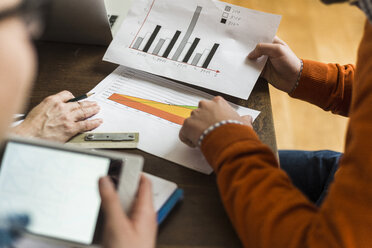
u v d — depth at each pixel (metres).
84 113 0.65
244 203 0.49
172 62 0.74
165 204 0.53
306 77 0.74
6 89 0.26
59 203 0.49
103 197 0.46
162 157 0.61
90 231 0.47
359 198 0.40
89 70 0.75
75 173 0.50
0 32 0.26
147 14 0.78
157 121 0.66
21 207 0.48
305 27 1.79
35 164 0.50
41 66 0.75
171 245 0.51
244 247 0.51
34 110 0.64
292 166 0.83
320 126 1.52
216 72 0.72
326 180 0.80
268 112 0.69
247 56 0.73
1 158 0.50
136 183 0.50
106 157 0.51
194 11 0.77
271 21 0.74
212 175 0.59
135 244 0.43
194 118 0.60
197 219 0.54
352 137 0.44
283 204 0.48
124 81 0.73
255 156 0.53
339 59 1.70
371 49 0.46
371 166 0.40
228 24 0.75
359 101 0.45
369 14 0.40
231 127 0.56
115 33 0.82
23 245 0.46
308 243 0.43
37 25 0.30
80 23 0.75
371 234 0.40
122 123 0.66
